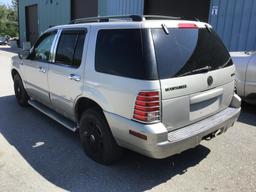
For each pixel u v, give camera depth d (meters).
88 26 3.75
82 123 3.84
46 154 3.96
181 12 10.52
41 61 4.81
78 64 3.79
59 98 4.36
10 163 3.70
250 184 3.29
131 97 2.99
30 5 23.45
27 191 3.10
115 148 3.49
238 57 5.97
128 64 3.06
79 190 3.15
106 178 3.38
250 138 4.54
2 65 13.35
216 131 3.50
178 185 3.26
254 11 8.30
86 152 3.89
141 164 3.70
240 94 5.99
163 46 3.02
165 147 2.92
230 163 3.75
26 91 5.73
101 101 3.37
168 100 2.96
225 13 9.04
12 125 5.05
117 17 3.61
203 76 3.30
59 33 4.39
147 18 3.51
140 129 2.91
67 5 17.97
